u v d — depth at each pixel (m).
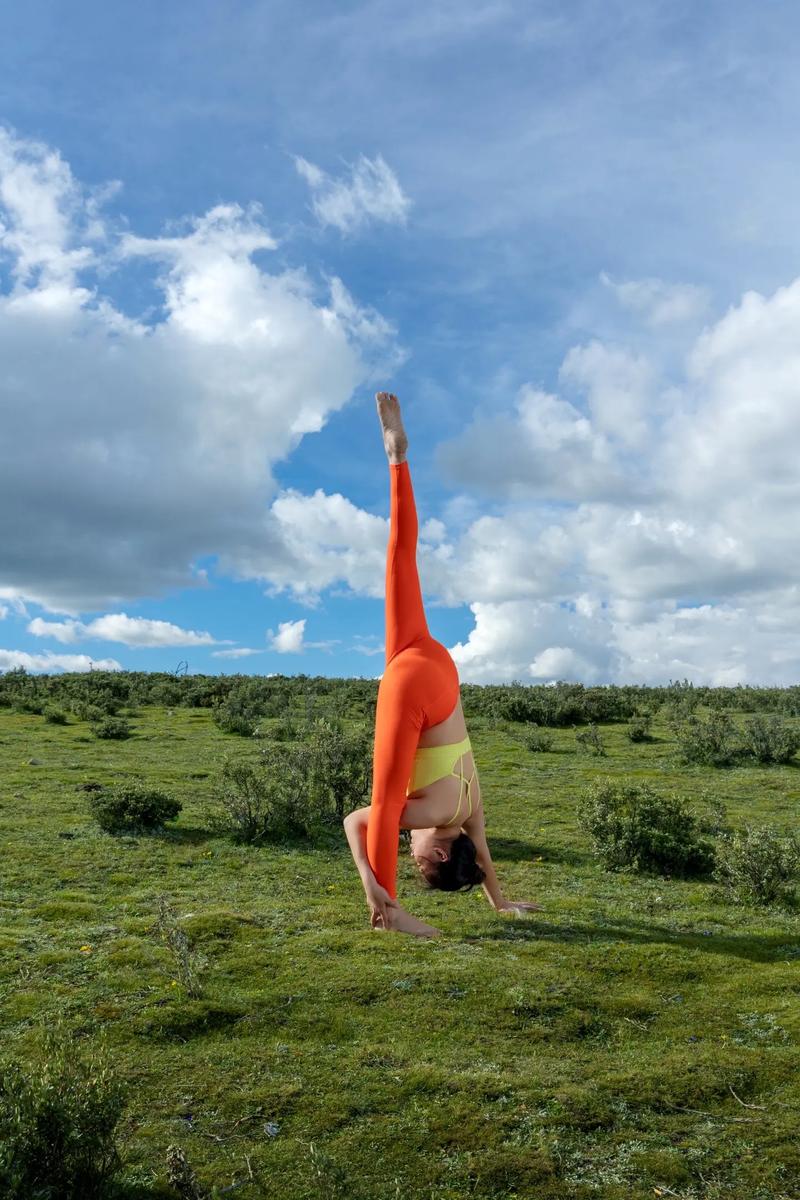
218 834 13.03
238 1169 4.55
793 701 31.98
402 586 7.11
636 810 11.76
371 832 6.42
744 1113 5.11
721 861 10.43
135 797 13.11
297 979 7.01
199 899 9.67
